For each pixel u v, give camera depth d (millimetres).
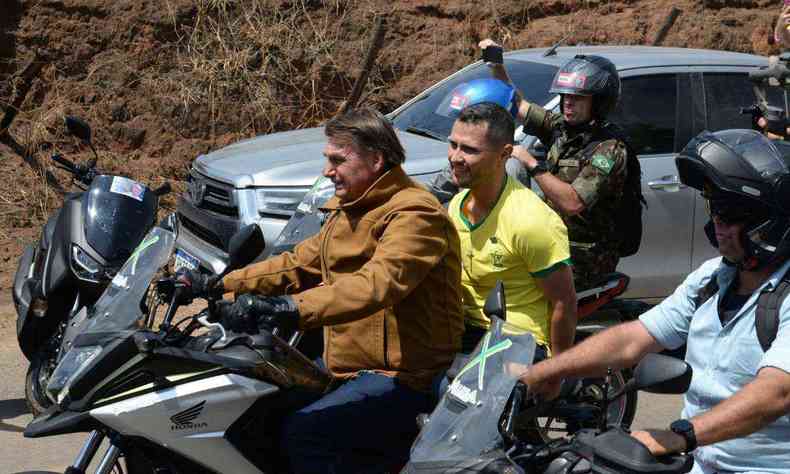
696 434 2875
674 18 10953
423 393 4098
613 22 12117
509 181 4426
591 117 5758
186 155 10773
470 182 4316
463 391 3264
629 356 3414
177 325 3771
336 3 11594
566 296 4391
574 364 3355
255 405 3791
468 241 4465
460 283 4168
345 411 3988
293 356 3957
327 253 4191
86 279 5219
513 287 4426
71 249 5297
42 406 5371
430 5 11852
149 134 10875
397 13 11750
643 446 2799
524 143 6992
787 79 6980
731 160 3000
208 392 3676
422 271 3887
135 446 3693
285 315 3588
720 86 7930
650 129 7613
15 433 5805
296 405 4008
